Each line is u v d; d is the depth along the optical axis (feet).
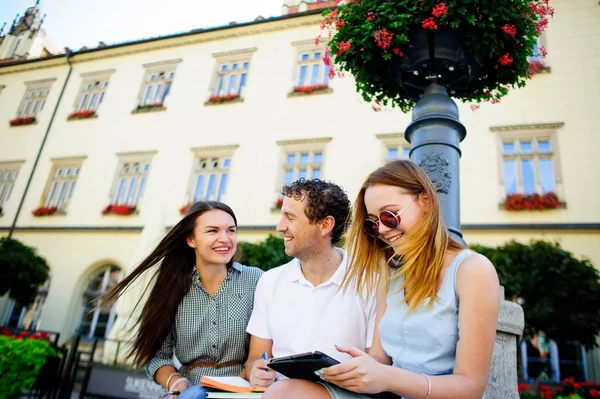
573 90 30.32
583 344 19.16
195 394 5.53
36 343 16.70
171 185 40.40
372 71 9.61
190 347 7.11
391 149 34.50
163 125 43.68
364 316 6.01
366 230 5.41
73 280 39.29
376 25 8.89
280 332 6.14
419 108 8.91
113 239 39.75
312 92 38.58
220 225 7.15
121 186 42.86
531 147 30.32
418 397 3.81
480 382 3.95
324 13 9.87
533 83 31.50
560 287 18.90
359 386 3.71
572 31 31.91
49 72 53.06
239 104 41.39
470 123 31.94
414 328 4.70
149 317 7.18
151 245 23.35
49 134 48.52
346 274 5.57
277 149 37.96
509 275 19.79
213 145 40.55
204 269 7.30
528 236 27.55
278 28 43.24
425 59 8.64
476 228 28.76
